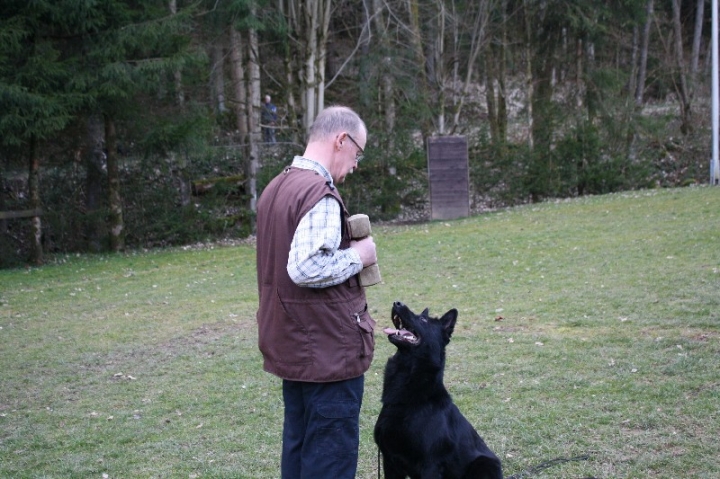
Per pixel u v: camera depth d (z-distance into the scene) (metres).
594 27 22.12
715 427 4.67
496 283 10.00
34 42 14.23
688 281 8.70
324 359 3.11
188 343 7.99
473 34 22.67
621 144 22.64
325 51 21.36
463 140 18.61
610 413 5.06
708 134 23.09
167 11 16.12
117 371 7.07
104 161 17.52
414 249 13.52
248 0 16.00
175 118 16.34
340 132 3.24
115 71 14.08
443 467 3.52
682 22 32.78
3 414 5.93
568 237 13.15
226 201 18.14
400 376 3.58
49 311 10.13
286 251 3.10
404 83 20.97
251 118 18.59
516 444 4.71
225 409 5.77
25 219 15.84
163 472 4.62
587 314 7.82
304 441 3.24
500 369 6.27
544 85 24.47
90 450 5.07
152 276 12.70
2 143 14.08
